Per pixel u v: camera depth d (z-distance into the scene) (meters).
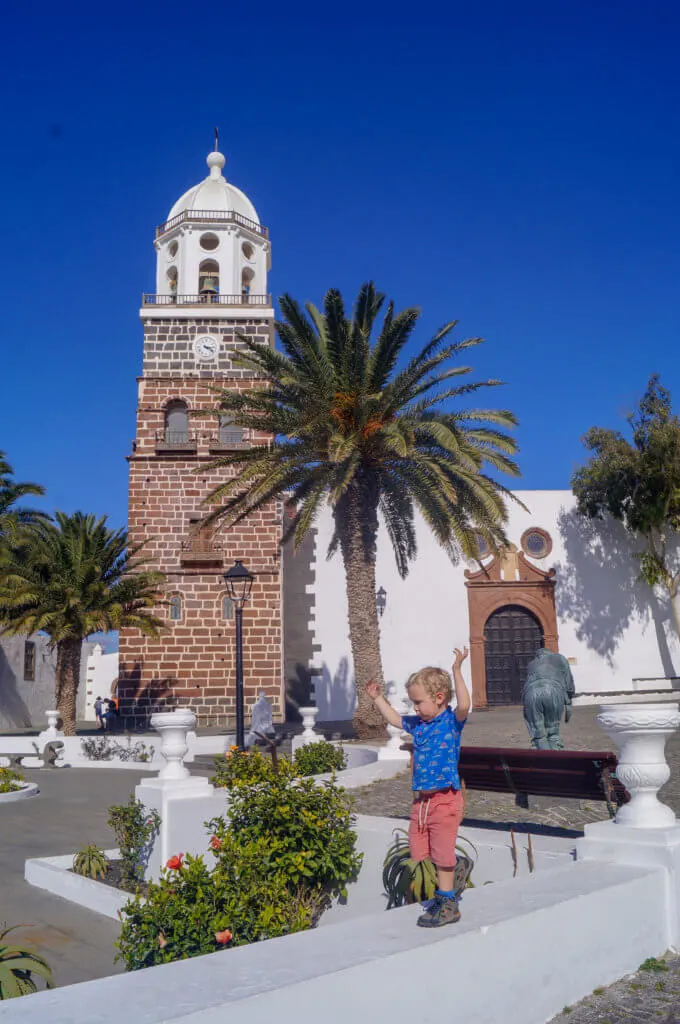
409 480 19.72
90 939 7.58
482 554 31.25
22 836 12.16
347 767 15.77
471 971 4.04
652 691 29.05
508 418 19.64
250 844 6.75
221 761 9.66
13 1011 3.12
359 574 20.39
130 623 25.34
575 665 30.89
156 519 29.64
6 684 38.84
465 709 4.88
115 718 28.45
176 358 30.98
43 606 24.94
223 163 34.38
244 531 29.62
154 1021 3.03
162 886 6.29
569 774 7.18
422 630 30.73
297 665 29.92
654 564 30.66
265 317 31.30
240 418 19.45
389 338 18.88
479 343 18.77
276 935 5.89
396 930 4.11
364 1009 3.59
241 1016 3.20
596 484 30.92
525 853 6.02
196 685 28.61
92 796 16.06
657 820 5.47
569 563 31.62
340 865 7.04
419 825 4.73
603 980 4.73
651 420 30.42
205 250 32.16
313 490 19.58
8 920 8.16
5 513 33.78
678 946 5.20
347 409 19.30
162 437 30.23
